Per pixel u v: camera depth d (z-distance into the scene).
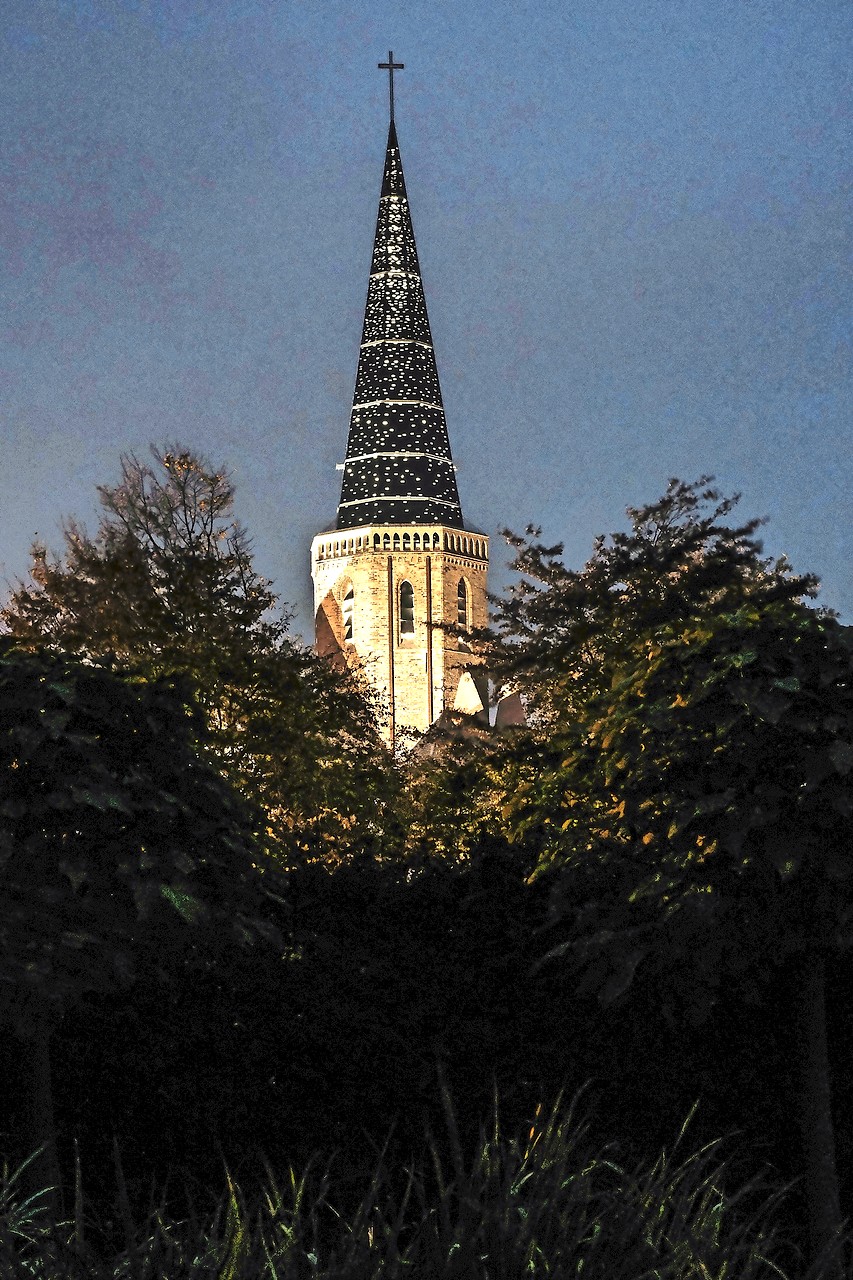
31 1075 8.20
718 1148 9.58
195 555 24.27
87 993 9.28
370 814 20.94
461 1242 5.79
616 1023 9.83
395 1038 9.67
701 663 8.59
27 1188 8.00
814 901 8.52
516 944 10.02
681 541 20.86
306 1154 9.32
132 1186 9.02
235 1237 6.08
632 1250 6.09
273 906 10.14
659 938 8.73
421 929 10.17
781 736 8.53
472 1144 9.55
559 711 17.69
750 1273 6.42
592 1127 9.67
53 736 8.09
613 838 9.35
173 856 8.07
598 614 18.12
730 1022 9.84
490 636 21.62
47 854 8.05
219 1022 9.45
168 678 9.01
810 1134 8.72
